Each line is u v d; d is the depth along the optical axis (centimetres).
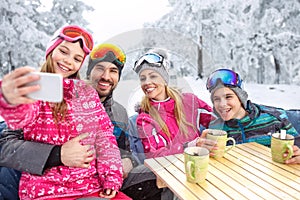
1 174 138
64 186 105
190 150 94
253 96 287
